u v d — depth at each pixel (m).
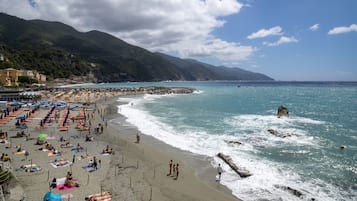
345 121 47.53
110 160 25.02
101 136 35.47
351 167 23.69
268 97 105.12
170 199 17.66
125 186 19.20
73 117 47.53
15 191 17.33
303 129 40.22
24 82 131.38
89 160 24.75
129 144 31.47
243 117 52.69
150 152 28.44
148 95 117.88
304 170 23.09
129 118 51.22
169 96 113.31
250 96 111.25
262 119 50.19
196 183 20.52
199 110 63.91
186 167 24.02
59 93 101.56
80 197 17.09
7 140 31.81
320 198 17.98
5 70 120.25
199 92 141.50
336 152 28.17
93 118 50.19
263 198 18.08
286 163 24.86
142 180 20.59
